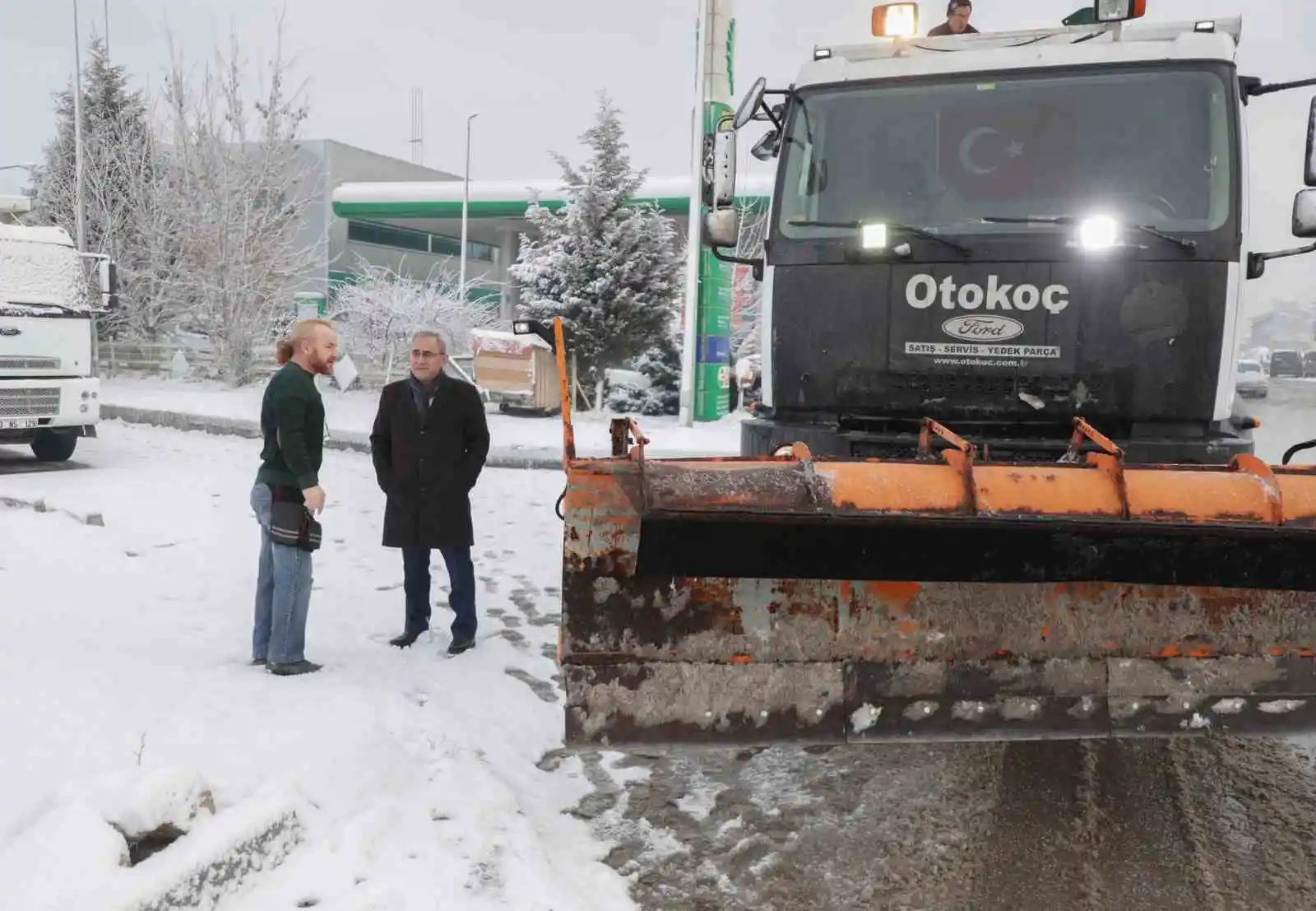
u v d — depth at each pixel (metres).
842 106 5.43
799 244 5.29
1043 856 3.80
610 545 3.50
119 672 4.82
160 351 30.50
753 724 3.54
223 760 3.92
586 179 24.14
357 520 9.84
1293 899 3.49
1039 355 4.90
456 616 5.93
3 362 12.23
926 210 5.26
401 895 3.29
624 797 4.30
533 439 16.41
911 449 5.01
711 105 18.80
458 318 28.86
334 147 49.31
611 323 23.70
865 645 3.55
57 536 8.11
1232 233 4.80
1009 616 3.56
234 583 7.21
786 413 5.43
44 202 32.81
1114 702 3.56
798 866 3.74
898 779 4.48
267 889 3.25
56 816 3.04
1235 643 3.56
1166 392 4.79
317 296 29.80
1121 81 5.12
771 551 3.44
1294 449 4.75
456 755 4.45
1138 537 3.42
